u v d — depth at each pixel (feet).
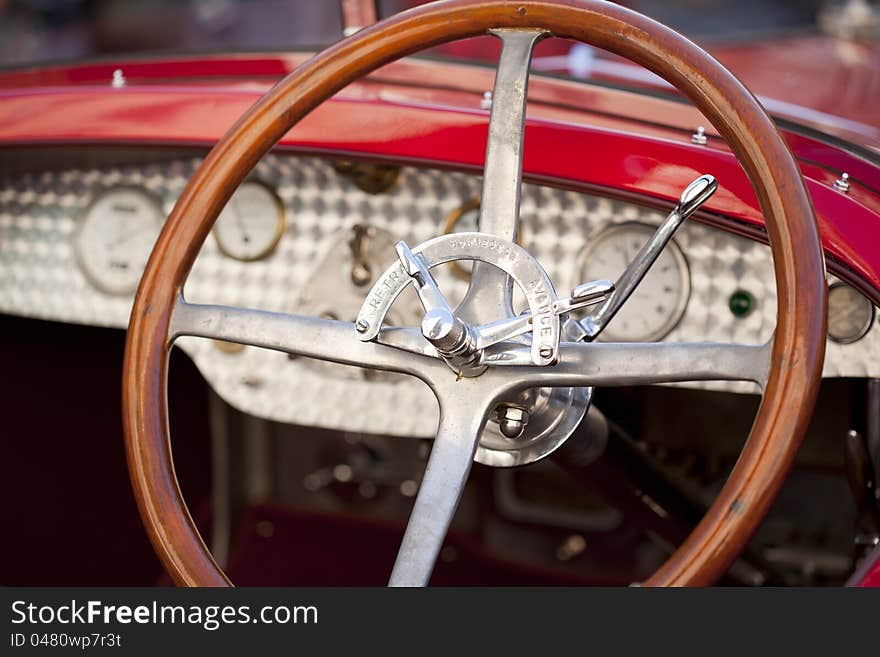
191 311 3.24
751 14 11.02
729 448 5.57
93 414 6.50
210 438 6.97
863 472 4.07
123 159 4.75
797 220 2.84
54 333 6.27
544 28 3.15
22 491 6.30
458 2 3.20
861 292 3.49
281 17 11.58
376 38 3.25
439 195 4.48
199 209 3.28
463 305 3.14
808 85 6.11
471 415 3.02
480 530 6.85
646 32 3.05
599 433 3.63
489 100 4.26
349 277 4.63
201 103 4.36
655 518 4.65
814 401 2.72
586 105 4.40
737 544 2.66
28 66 5.56
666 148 3.77
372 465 7.05
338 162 4.20
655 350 2.93
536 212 4.29
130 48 13.28
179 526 3.04
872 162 4.09
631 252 4.21
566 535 6.73
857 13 7.64
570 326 3.12
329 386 4.75
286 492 7.16
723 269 4.13
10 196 5.06
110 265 4.99
